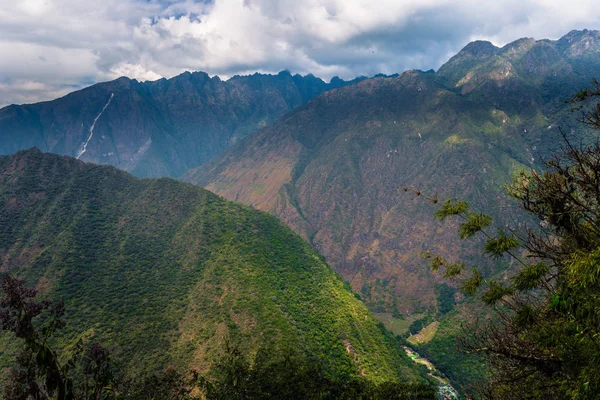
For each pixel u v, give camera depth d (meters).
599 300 9.37
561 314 10.81
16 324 9.59
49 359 8.84
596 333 9.61
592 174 11.89
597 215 11.67
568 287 10.35
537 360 12.16
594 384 9.27
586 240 11.62
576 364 10.02
